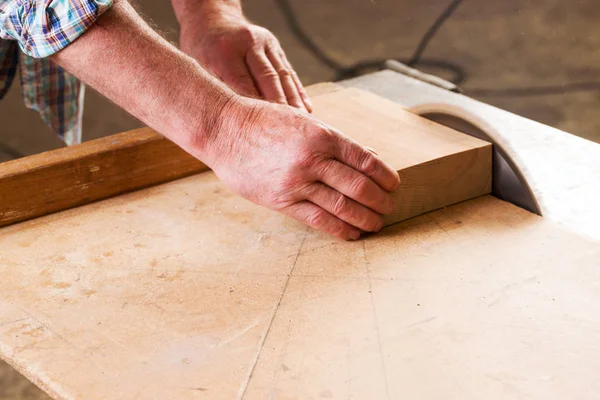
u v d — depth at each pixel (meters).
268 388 0.68
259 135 0.90
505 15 3.25
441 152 1.02
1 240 0.97
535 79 2.79
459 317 0.78
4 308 0.83
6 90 1.49
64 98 1.51
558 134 1.16
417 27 3.32
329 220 0.93
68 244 0.96
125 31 0.91
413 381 0.68
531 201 1.01
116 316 0.81
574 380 0.68
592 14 3.16
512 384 0.67
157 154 1.11
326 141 0.89
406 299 0.82
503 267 0.87
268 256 0.92
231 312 0.81
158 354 0.74
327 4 3.60
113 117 2.74
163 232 0.99
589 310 0.78
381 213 0.96
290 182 0.90
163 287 0.86
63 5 0.88
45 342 0.76
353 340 0.75
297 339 0.75
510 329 0.75
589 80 2.73
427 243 0.94
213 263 0.91
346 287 0.85
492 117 1.20
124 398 0.68
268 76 1.19
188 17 1.29
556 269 0.86
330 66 3.06
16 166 1.00
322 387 0.68
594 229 0.95
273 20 3.48
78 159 1.04
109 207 1.06
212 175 1.16
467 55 2.99
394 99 1.31
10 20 0.92
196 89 0.91
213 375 0.70
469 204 1.05
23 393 1.78
